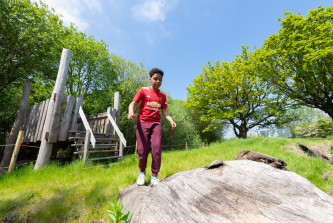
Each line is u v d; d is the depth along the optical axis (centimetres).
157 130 205
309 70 1155
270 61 1325
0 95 955
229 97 1599
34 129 538
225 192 132
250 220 101
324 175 317
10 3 788
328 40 1002
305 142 821
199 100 1659
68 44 1276
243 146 705
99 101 1255
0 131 914
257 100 1503
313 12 1146
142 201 144
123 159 541
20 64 842
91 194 228
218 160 179
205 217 110
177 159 464
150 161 451
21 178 321
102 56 1431
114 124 539
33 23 833
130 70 1389
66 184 282
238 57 1602
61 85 476
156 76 212
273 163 189
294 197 114
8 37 799
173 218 114
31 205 208
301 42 1092
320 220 91
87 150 426
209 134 2058
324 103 1285
